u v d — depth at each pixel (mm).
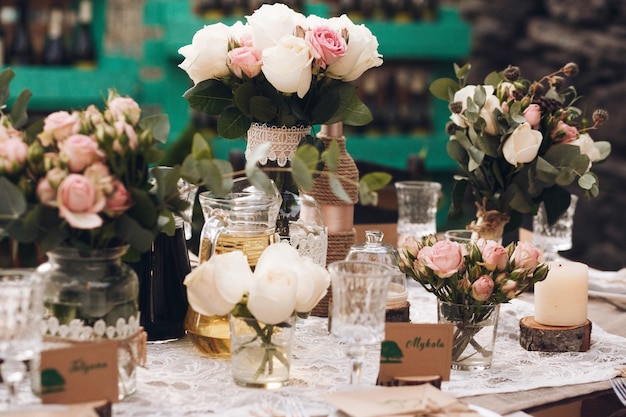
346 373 1408
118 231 1180
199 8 4266
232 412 1215
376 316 1206
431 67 4844
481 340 1444
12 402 1104
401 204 2125
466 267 1426
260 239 1472
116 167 1175
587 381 1414
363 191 1211
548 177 1688
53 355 1157
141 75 4320
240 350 1318
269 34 1518
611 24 4102
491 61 4676
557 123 1702
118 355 1240
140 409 1229
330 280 1323
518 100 1709
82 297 1211
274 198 1486
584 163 1656
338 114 1591
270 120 1569
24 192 1168
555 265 1582
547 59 4406
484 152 1690
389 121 4703
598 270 2199
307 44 1518
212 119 4387
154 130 1271
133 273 1269
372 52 1608
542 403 1325
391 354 1312
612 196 4023
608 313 1796
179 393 1296
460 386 1370
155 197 1230
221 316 1429
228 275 1265
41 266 1233
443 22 4719
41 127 1314
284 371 1333
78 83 4090
